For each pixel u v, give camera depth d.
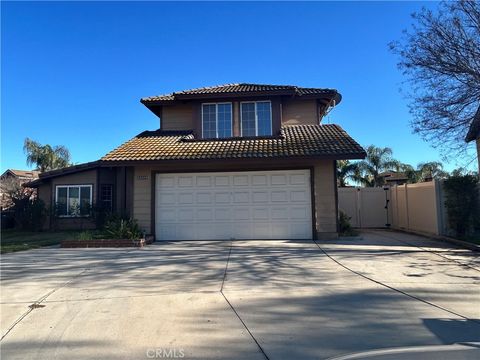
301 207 15.11
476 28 11.68
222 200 15.41
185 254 11.78
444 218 14.73
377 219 20.22
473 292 7.42
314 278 8.60
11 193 25.55
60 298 7.27
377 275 8.84
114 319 6.12
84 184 22.62
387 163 32.06
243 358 4.72
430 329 5.50
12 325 5.96
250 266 9.90
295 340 5.21
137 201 15.63
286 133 17.36
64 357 4.83
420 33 12.27
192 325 5.82
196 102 17.89
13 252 12.62
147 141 17.19
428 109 12.46
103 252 12.37
